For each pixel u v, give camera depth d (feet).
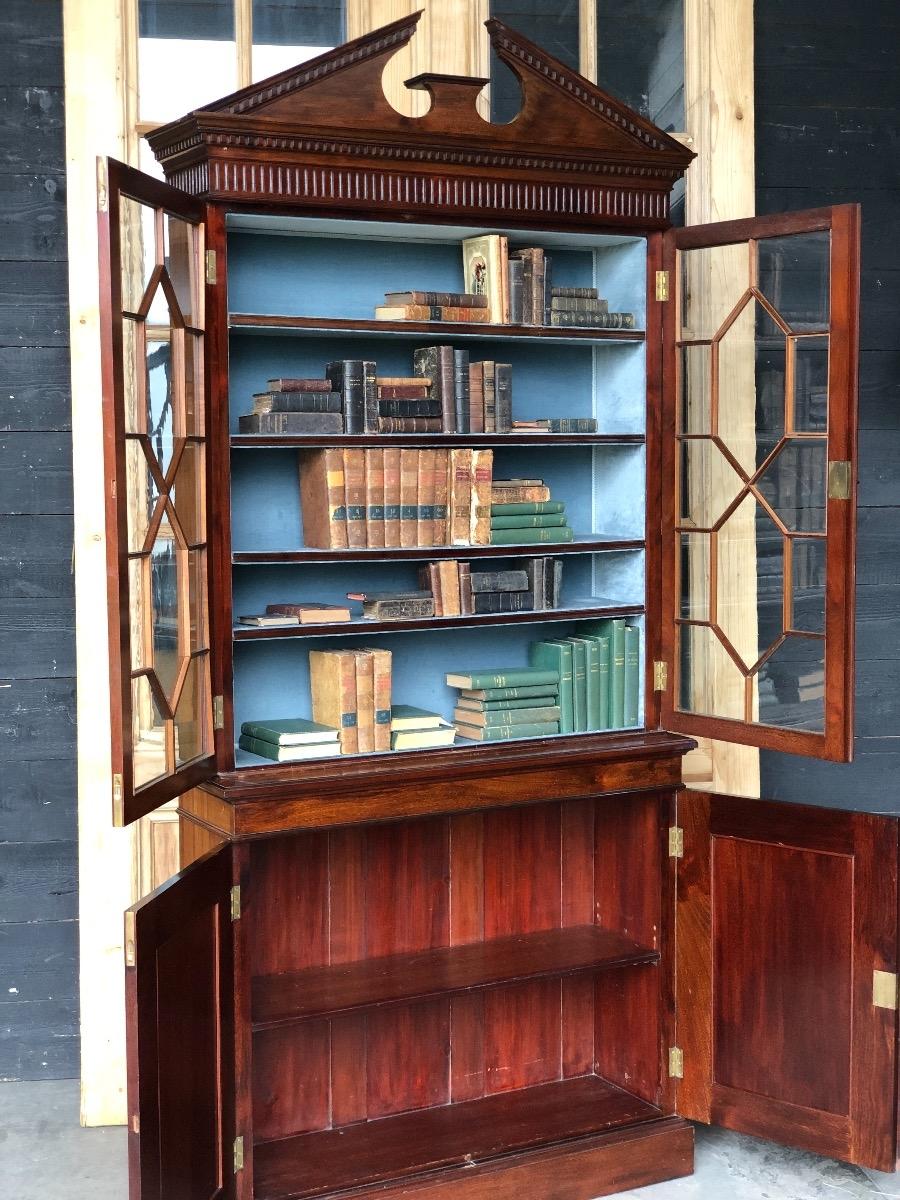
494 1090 12.88
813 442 11.23
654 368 12.02
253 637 10.67
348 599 12.21
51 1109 13.14
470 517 11.60
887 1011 11.18
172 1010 9.47
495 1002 12.82
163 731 9.90
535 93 11.12
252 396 11.71
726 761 14.30
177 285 10.02
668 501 12.14
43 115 12.87
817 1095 11.63
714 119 13.74
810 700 11.43
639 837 12.48
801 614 11.45
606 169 11.49
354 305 12.04
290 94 10.30
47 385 13.05
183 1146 9.66
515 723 11.94
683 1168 12.12
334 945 12.09
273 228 11.30
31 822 13.39
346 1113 12.23
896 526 15.30
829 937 11.48
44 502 13.14
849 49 14.70
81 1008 12.96
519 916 12.89
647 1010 12.48
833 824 11.39
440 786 11.16
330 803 10.73
